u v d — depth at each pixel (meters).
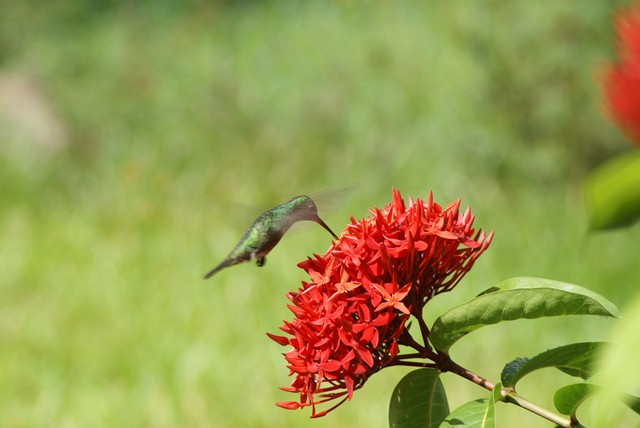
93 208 14.09
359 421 8.35
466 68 14.12
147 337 10.14
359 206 13.07
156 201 13.88
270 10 18.33
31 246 12.84
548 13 13.11
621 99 1.87
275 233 4.13
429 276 3.15
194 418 8.70
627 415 7.27
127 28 18.02
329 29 16.70
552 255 11.02
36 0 18.94
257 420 8.59
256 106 15.47
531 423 7.95
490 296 2.95
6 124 16.25
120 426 8.73
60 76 16.98
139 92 16.36
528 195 12.95
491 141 13.58
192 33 17.53
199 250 12.04
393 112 14.54
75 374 9.77
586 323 9.39
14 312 11.17
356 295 3.02
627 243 11.25
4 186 14.84
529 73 13.34
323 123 14.89
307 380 3.04
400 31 15.65
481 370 8.94
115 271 11.75
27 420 8.96
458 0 14.36
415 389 3.15
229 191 13.98
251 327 10.12
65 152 15.75
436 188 13.32
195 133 15.31
